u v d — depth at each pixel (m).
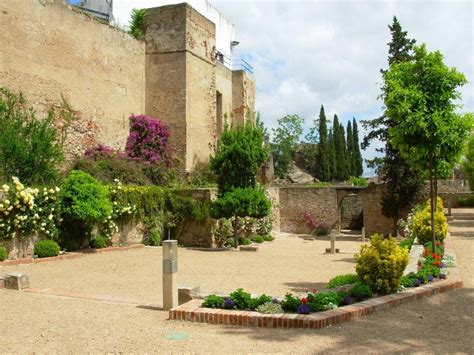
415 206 27.09
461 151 11.50
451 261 12.14
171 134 27.36
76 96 22.75
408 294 8.54
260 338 6.39
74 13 22.77
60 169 20.89
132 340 6.33
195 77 28.30
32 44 20.31
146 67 28.00
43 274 12.41
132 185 21.77
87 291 10.20
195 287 8.58
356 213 39.53
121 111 25.84
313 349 5.89
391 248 8.80
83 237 17.69
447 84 11.12
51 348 6.00
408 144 11.45
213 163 22.56
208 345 6.09
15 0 19.47
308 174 55.62
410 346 5.98
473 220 32.81
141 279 11.95
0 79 18.75
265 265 15.46
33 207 15.12
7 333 6.65
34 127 18.03
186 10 27.33
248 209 20.69
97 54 24.20
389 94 11.07
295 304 7.42
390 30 32.38
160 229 21.73
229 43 40.12
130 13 30.17
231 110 35.94
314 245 24.91
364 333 6.56
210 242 22.05
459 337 6.38
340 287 9.05
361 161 64.06
